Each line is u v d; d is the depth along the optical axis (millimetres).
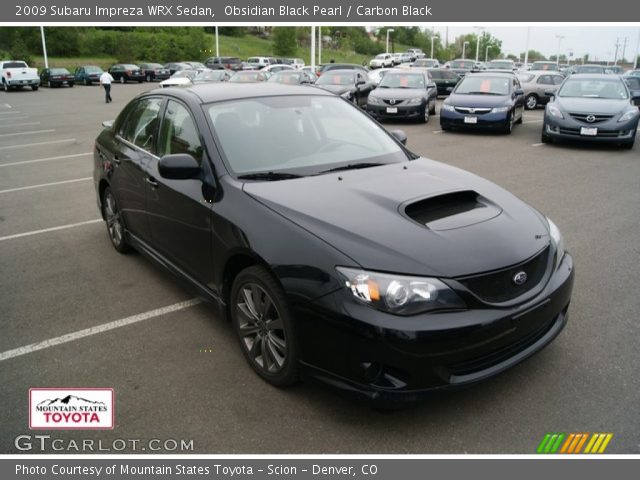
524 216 3230
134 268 4977
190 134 3801
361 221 2896
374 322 2531
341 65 30109
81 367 3400
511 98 13711
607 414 2869
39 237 5934
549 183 8211
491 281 2691
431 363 2557
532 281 2877
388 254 2656
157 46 70188
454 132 14203
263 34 109000
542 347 2971
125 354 3535
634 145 11992
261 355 3184
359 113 4480
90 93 32188
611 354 3402
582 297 4215
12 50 53812
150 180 4125
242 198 3229
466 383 2654
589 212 6613
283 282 2811
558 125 11492
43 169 9820
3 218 6715
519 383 3127
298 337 2814
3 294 4484
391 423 2846
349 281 2605
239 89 4227
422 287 2557
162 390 3148
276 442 2742
